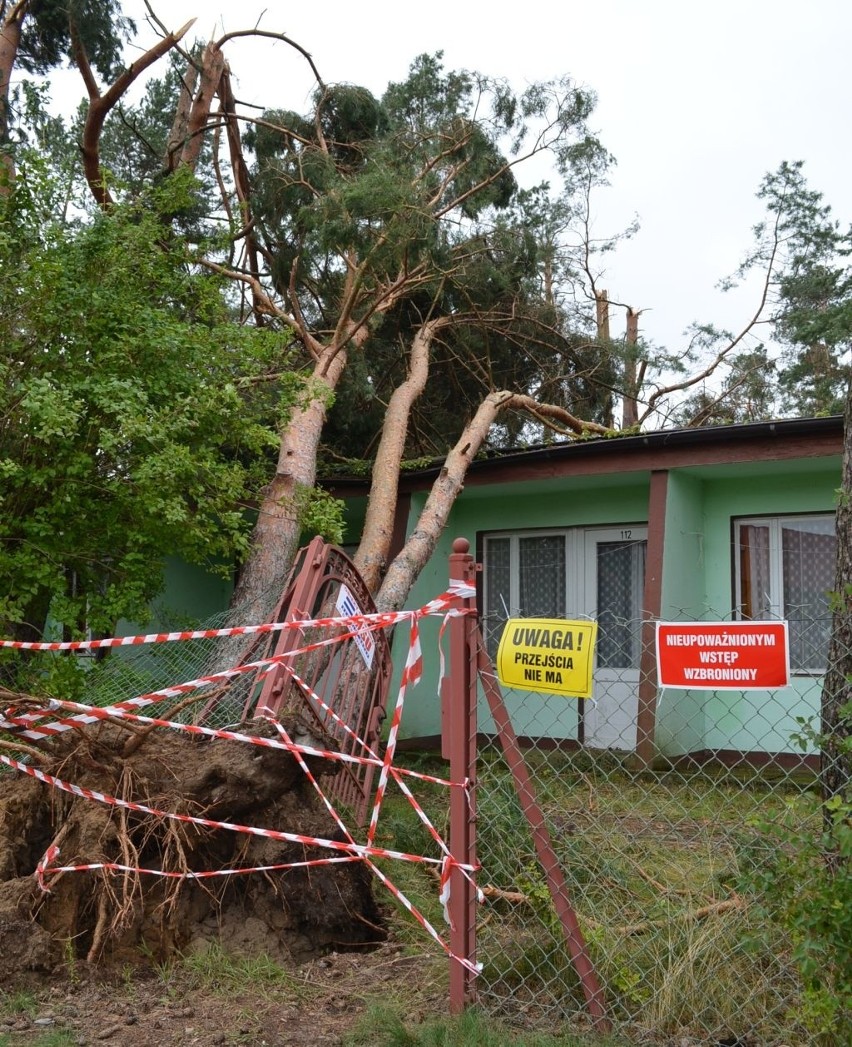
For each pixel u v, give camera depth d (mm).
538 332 15438
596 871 4871
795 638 9625
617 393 16625
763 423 8836
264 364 8797
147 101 18250
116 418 7000
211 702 5590
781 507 9984
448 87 14172
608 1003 3703
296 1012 3887
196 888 4535
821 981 3256
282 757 4602
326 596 6617
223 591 13016
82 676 6883
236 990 4082
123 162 17094
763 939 3586
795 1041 3434
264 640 6309
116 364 7215
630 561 10922
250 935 4477
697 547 10250
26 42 14164
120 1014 3852
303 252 12094
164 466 6766
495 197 13703
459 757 3867
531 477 10383
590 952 3879
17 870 4461
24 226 7469
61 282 7070
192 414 7441
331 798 5578
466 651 3922
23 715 4773
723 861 4797
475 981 3834
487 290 13922
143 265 8031
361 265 11062
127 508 7242
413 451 14844
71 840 4449
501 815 5082
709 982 3664
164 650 7980
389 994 4031
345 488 11727
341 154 14445
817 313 20812
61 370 7184
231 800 4539
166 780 4645
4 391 6723
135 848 4387
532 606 11539
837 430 8719
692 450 9406
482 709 11008
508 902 4582
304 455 9711
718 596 10227
